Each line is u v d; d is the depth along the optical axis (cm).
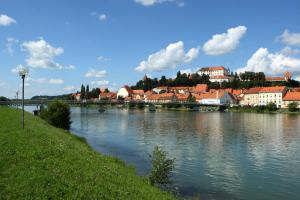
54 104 8812
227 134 8556
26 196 1908
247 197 3469
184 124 11525
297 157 5500
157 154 3506
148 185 2869
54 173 2327
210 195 3494
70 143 4209
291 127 10469
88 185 2203
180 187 3712
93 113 19088
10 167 2416
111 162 3606
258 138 7800
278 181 4059
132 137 7969
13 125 5012
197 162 5028
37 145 3241
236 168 4688
